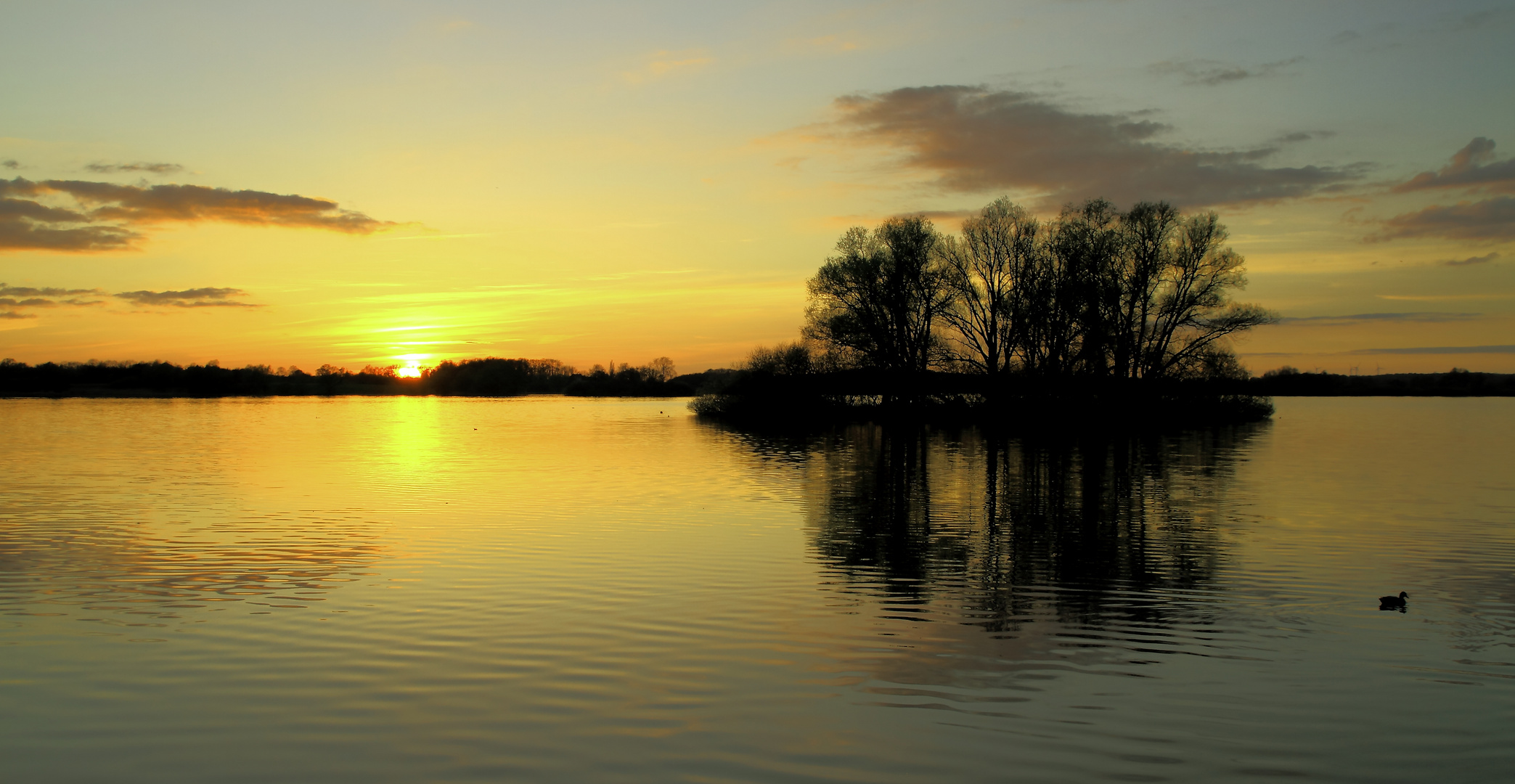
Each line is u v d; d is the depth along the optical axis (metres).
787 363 76.31
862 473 36.19
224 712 10.86
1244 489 31.48
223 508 26.25
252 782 9.22
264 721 10.61
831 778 9.32
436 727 10.45
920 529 23.14
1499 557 19.86
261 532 22.22
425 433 60.72
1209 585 17.34
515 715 10.79
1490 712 11.03
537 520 24.03
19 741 10.09
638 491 30.23
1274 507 27.31
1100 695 11.52
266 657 12.72
